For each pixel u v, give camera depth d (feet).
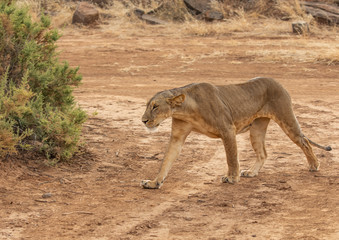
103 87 128.57
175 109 57.52
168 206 54.90
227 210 53.52
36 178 62.64
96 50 177.37
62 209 53.98
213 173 66.64
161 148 78.13
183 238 46.62
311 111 101.91
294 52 160.86
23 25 74.95
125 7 246.47
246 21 210.18
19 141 68.49
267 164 70.54
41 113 70.38
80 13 224.94
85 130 86.94
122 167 69.10
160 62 158.10
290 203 55.42
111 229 48.78
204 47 176.76
